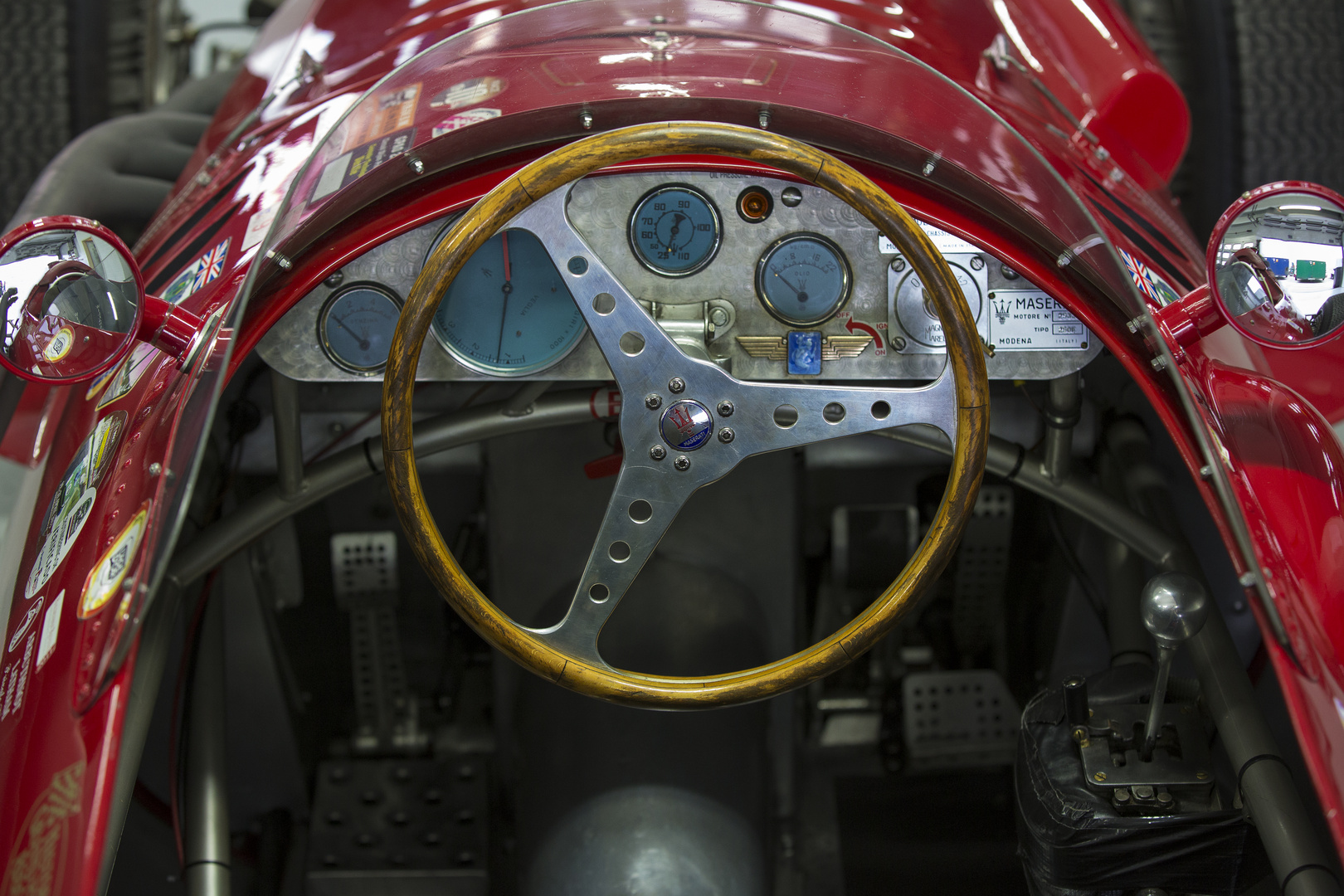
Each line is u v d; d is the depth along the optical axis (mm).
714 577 1733
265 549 1832
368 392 1762
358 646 2004
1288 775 1263
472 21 1783
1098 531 1836
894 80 1479
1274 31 2861
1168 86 1844
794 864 1814
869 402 1213
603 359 1366
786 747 1811
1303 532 1223
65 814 1065
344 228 1305
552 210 1197
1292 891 1191
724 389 1220
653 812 1491
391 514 1968
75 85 3023
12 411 1733
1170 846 1290
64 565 1265
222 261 1387
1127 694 1419
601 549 1237
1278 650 1121
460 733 2045
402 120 1381
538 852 1521
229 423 1754
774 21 1603
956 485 1211
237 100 2033
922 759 1960
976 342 1193
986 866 1829
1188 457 1236
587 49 1495
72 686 1126
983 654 2129
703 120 1299
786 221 1324
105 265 1187
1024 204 1309
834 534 1967
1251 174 2797
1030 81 1907
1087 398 1805
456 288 1340
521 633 1224
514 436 1713
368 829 1827
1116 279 1314
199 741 1558
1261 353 1599
